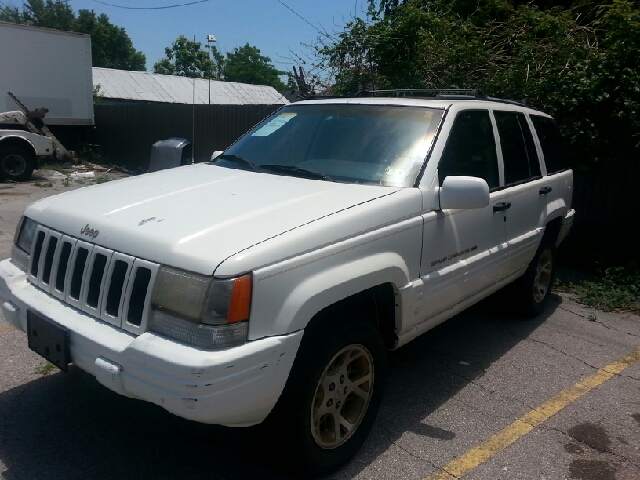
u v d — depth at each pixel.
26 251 3.49
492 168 4.50
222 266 2.58
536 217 5.15
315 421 3.04
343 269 3.03
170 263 2.67
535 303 5.62
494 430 3.73
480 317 5.75
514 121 5.03
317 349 2.93
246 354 2.56
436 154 3.83
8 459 3.17
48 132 16.11
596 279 7.32
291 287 2.77
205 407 2.49
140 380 2.60
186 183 3.66
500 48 8.92
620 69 7.15
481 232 4.26
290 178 3.76
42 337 3.07
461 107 4.26
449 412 3.92
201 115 15.57
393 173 3.73
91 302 2.97
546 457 3.47
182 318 2.59
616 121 7.28
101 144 20.11
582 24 9.25
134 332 2.73
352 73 8.99
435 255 3.76
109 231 2.96
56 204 3.47
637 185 7.29
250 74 51.22
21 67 17.38
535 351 4.99
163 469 3.16
